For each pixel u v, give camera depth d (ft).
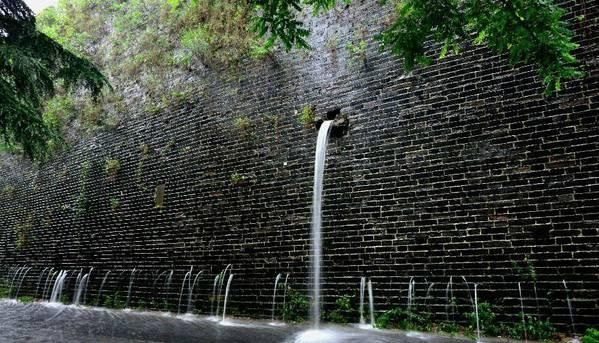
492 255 18.53
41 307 32.09
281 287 23.95
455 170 20.27
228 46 31.48
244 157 28.09
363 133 23.48
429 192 20.70
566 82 18.48
